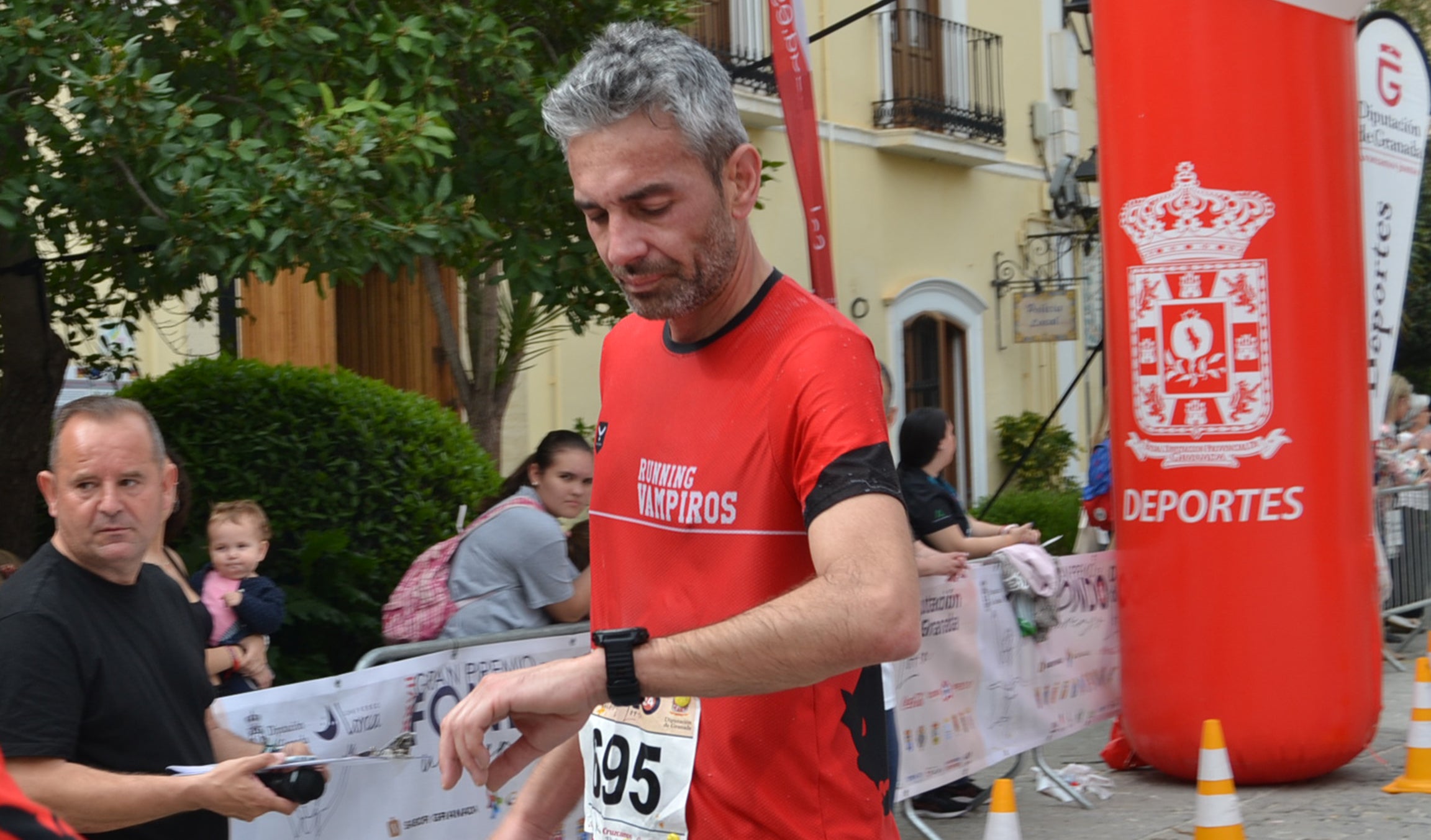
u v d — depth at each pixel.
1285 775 5.62
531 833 2.26
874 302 13.00
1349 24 5.59
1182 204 5.53
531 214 5.62
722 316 1.90
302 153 4.64
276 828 3.16
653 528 1.95
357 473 6.05
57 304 6.38
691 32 10.92
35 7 4.52
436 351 9.91
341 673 5.73
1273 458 5.46
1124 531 5.81
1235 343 5.48
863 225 12.92
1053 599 5.54
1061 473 14.81
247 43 5.05
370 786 3.42
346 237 4.61
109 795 2.41
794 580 1.83
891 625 1.57
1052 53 15.51
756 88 11.37
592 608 2.10
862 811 1.91
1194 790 5.75
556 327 7.65
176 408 6.04
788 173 12.02
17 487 5.91
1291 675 5.48
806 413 1.76
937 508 5.39
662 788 1.97
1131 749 6.14
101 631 2.56
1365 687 5.64
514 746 1.80
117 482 2.59
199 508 5.88
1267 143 5.42
